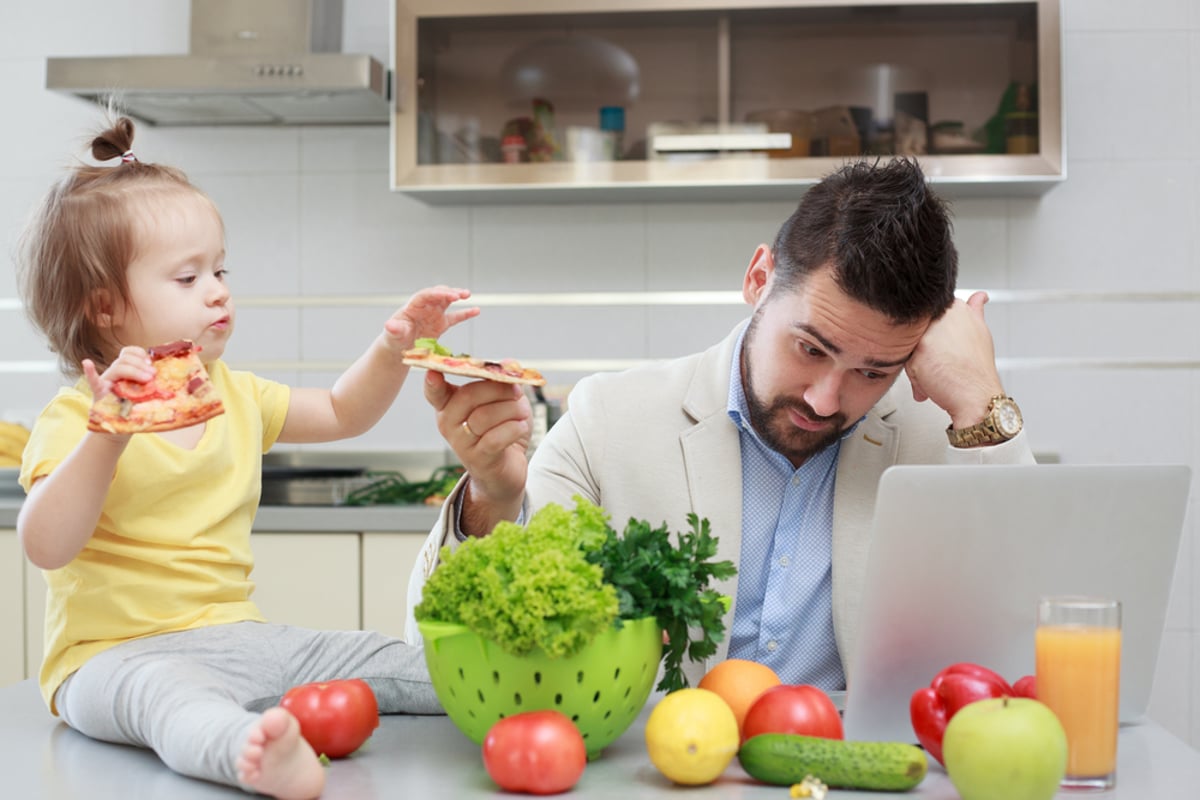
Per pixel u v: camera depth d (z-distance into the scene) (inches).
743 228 118.6
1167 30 116.1
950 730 33.3
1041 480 37.8
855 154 105.6
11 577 102.0
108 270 48.1
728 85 106.7
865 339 47.5
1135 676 42.7
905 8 105.8
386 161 121.3
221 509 48.8
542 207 120.2
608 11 107.5
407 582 98.7
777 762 34.7
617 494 58.0
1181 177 115.8
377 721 39.6
